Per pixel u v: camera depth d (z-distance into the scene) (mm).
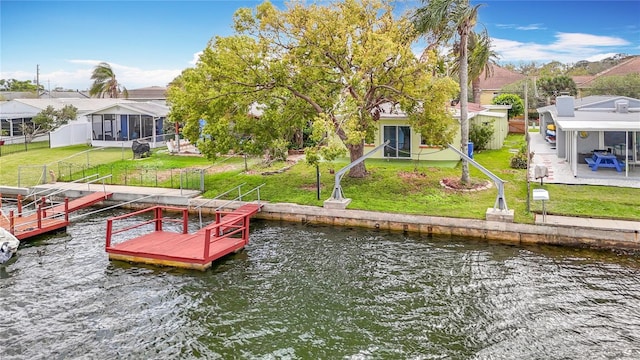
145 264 17516
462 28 24047
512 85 59969
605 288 15008
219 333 12672
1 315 13672
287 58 24266
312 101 25219
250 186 26797
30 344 12141
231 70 24484
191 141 26281
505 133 43875
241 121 25656
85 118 48125
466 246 19109
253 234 21016
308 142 36594
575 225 18906
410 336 12414
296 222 22859
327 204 22531
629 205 20984
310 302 14383
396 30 24094
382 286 15422
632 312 13430
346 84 24656
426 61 24156
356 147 26688
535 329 12641
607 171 26734
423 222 20828
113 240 20375
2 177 30672
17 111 46688
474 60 29500
